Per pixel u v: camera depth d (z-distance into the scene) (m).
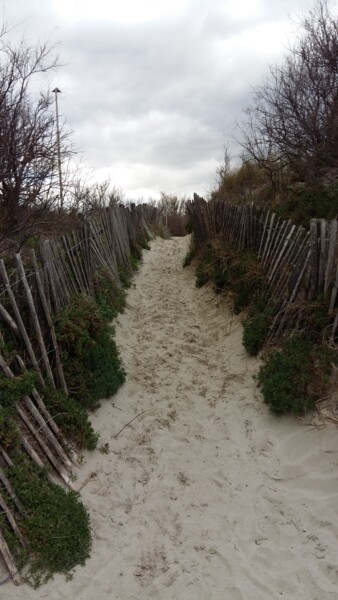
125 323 8.50
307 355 5.54
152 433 5.56
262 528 4.15
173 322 8.91
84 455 4.92
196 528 4.21
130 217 14.39
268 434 5.30
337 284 5.43
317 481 4.46
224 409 5.95
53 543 3.74
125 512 4.40
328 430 4.84
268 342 6.47
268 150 12.38
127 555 3.94
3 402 4.40
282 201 10.12
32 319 5.02
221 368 6.99
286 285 6.50
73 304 6.09
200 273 10.60
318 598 3.44
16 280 5.01
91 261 8.03
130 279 11.19
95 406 5.67
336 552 3.77
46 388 4.97
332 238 5.48
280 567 3.75
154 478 4.84
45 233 7.99
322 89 9.22
